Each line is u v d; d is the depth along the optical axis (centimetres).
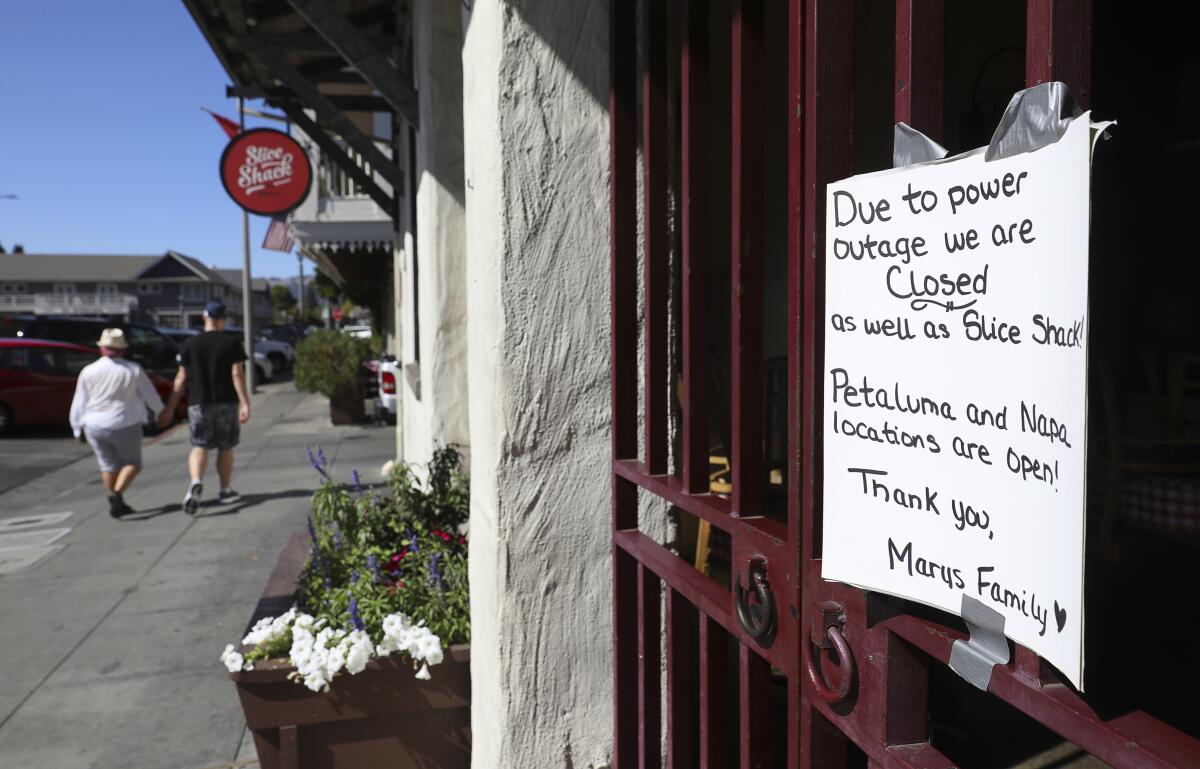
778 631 129
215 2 560
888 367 101
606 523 210
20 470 1003
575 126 201
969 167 89
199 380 719
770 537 130
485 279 208
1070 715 80
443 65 404
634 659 198
